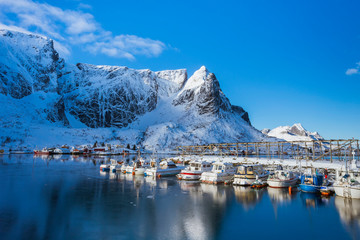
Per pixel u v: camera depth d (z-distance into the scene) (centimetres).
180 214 2395
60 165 7631
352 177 3241
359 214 2430
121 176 5262
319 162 5678
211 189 3741
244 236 1878
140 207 2631
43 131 17625
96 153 15162
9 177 4850
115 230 1941
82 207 2603
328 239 1848
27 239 1736
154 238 1797
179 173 5150
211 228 2041
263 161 6425
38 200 2900
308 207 2689
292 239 1839
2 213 2355
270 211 2545
